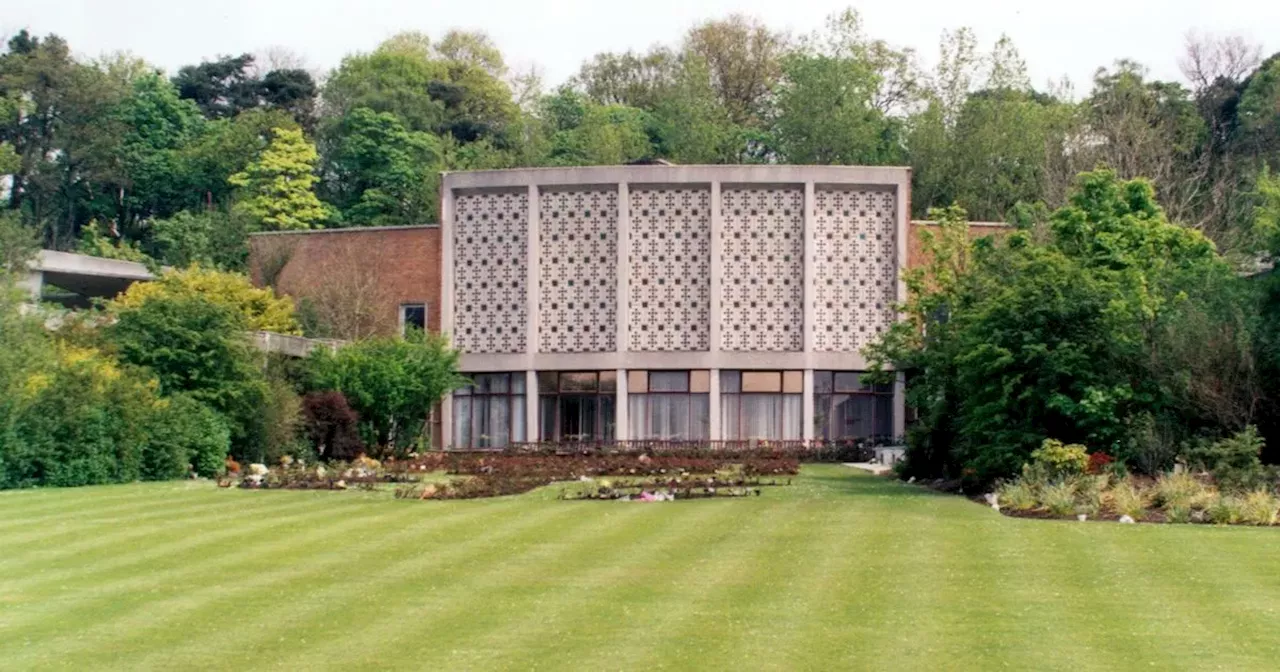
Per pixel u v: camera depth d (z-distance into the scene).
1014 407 36.44
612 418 62.38
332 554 24.64
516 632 18.06
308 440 50.88
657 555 24.20
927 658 16.45
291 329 61.81
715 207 61.34
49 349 42.47
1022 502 30.97
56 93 91.69
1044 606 19.34
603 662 16.47
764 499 34.94
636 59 112.94
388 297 64.94
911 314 48.31
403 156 90.75
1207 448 33.22
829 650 16.88
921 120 84.12
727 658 16.56
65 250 90.50
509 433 63.06
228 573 22.66
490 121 106.81
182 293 51.34
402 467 48.91
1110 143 72.50
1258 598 19.73
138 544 26.02
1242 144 78.62
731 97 105.94
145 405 42.94
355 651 17.16
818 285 61.56
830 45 91.00
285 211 86.69
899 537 26.12
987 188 80.25
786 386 62.03
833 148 86.38
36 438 39.59
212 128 95.81
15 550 25.30
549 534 27.25
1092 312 36.34
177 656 17.03
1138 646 16.94
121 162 93.31
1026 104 82.44
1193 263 41.44
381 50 107.50
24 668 16.55
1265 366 34.66
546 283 62.50
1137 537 25.80
